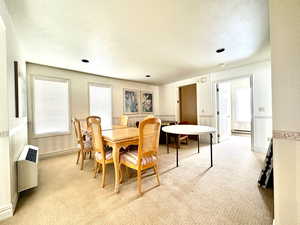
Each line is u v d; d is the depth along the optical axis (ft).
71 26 6.03
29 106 10.57
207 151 12.02
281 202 3.90
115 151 6.20
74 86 12.78
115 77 15.31
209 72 13.97
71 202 5.47
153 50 8.50
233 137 17.92
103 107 14.90
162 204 5.26
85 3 4.73
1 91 4.73
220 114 15.40
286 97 3.77
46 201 5.56
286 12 3.72
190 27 6.24
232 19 5.72
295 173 3.68
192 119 17.84
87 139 9.35
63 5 4.81
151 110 19.86
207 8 5.07
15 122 5.98
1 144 4.74
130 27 6.16
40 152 11.00
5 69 4.78
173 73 13.80
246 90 20.79
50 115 11.55
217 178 7.20
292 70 3.67
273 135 4.03
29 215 4.81
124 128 10.37
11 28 5.62
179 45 7.90
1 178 4.72
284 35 3.76
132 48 8.19
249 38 7.27
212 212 4.81
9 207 4.77
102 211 4.94
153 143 6.35
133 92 17.72
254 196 5.67
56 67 11.59
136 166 6.02
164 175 7.62
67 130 12.34
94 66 11.36
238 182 6.79
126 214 4.77
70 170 8.59
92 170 8.55
